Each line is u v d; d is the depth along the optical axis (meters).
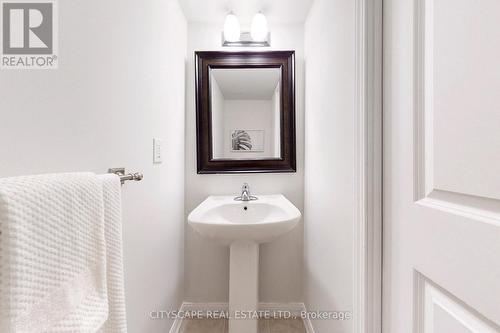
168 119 1.33
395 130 0.74
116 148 0.82
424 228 0.61
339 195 1.06
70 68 0.62
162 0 1.23
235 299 1.40
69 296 0.43
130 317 0.91
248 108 1.73
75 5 0.64
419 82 0.64
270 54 1.70
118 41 0.83
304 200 1.71
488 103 0.45
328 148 1.21
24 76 0.51
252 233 1.18
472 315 0.49
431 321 0.60
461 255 0.50
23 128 0.51
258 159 1.72
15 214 0.35
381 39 0.81
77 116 0.64
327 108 1.23
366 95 0.81
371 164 0.81
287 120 1.71
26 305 0.36
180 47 1.56
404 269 0.69
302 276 1.74
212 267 1.74
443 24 0.55
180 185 1.59
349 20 0.96
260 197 1.66
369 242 0.81
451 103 0.53
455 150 0.52
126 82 0.88
